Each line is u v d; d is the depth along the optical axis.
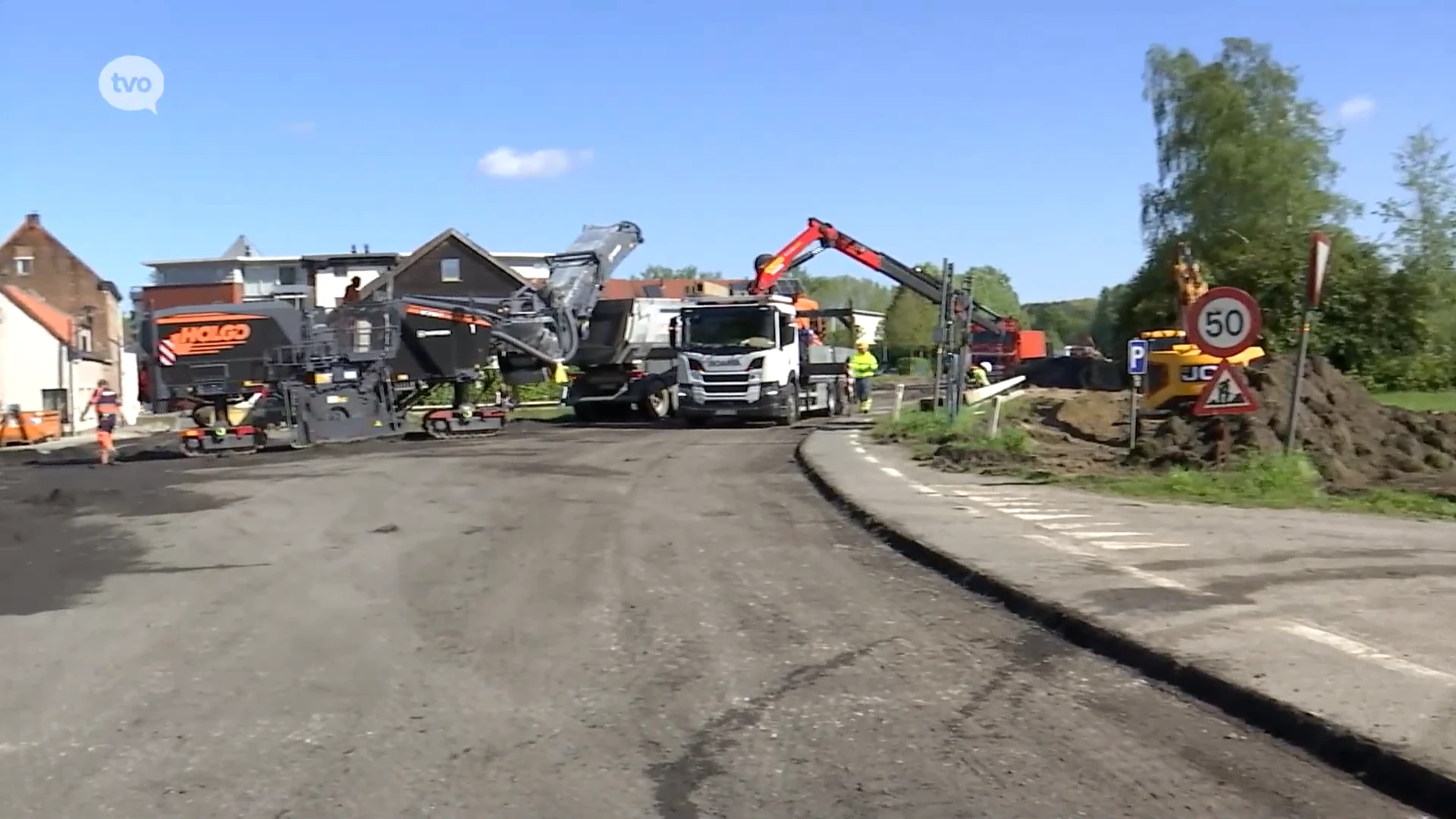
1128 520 12.96
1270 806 5.18
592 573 10.88
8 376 41.06
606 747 6.12
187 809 5.39
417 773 5.80
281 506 16.47
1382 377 49.44
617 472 20.31
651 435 29.86
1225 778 5.52
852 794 5.41
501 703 6.92
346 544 13.01
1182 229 57.97
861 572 10.76
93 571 11.58
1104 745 6.00
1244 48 58.38
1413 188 49.81
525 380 32.81
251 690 7.29
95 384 48.09
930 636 8.30
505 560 11.75
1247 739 6.05
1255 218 56.19
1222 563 10.25
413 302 28.92
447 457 24.06
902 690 7.02
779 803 5.32
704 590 10.02
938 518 13.19
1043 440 25.28
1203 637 7.55
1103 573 9.80
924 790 5.44
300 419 27.17
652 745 6.14
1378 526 12.45
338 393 27.66
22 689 7.39
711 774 5.70
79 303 68.00
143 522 15.00
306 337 27.50
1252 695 6.35
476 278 68.19
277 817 5.28
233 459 25.20
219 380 26.86
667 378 36.94
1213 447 19.19
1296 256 50.12
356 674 7.61
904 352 94.19
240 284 76.06
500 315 31.72
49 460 27.81
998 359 56.69
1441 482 16.64
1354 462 19.59
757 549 12.04
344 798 5.49
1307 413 22.61
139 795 5.58
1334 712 5.96
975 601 9.45
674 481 18.69
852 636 8.34
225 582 10.87
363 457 24.64
